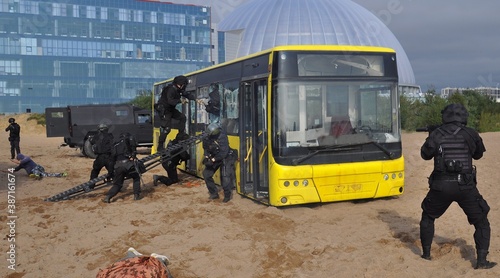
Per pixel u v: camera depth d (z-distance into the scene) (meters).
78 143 23.08
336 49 9.54
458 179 5.94
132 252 6.40
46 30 86.62
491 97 39.00
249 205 10.24
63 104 88.19
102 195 12.41
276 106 9.27
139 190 11.68
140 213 10.16
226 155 10.77
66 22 87.94
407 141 24.47
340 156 9.47
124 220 9.60
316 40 77.81
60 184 14.68
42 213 10.50
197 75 13.99
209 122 13.07
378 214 9.21
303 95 9.32
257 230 8.39
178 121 13.81
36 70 86.25
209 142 10.79
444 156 5.99
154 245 7.79
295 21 79.50
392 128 9.90
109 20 90.69
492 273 5.81
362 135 9.59
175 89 13.30
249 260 6.92
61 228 9.12
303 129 9.30
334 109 9.48
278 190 9.25
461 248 6.81
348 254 6.96
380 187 9.77
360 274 6.16
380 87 9.80
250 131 10.63
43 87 86.81
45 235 8.66
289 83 9.27
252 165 10.44
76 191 11.98
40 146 32.56
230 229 8.52
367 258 6.69
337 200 9.54
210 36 99.44
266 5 85.88
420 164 16.19
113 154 11.49
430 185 6.19
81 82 89.25
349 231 8.16
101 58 90.38
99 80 90.50
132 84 92.69
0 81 84.19
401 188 10.04
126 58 92.25
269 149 9.47
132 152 11.52
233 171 11.38
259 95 10.09
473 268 6.05
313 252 7.18
